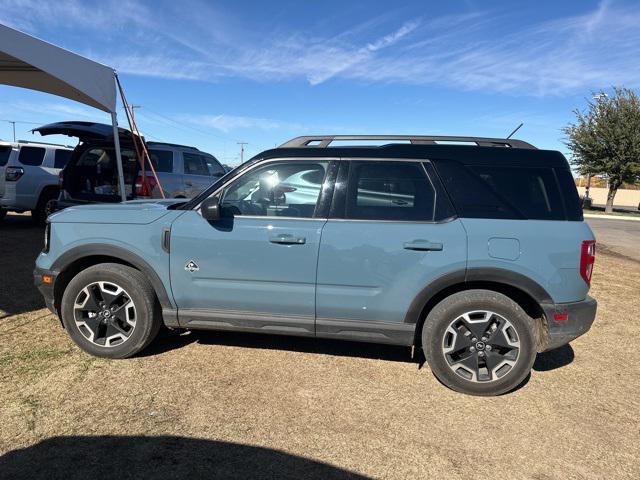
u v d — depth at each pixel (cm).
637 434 305
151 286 380
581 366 410
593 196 5578
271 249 356
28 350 391
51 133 775
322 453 274
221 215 363
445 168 352
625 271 837
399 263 343
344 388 352
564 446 289
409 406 330
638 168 3033
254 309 368
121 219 377
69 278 400
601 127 3241
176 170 935
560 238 333
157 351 403
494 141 369
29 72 711
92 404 314
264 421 304
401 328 350
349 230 349
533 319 358
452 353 348
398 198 354
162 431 288
